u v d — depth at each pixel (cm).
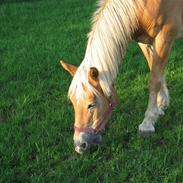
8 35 695
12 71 555
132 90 499
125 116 449
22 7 862
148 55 439
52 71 555
